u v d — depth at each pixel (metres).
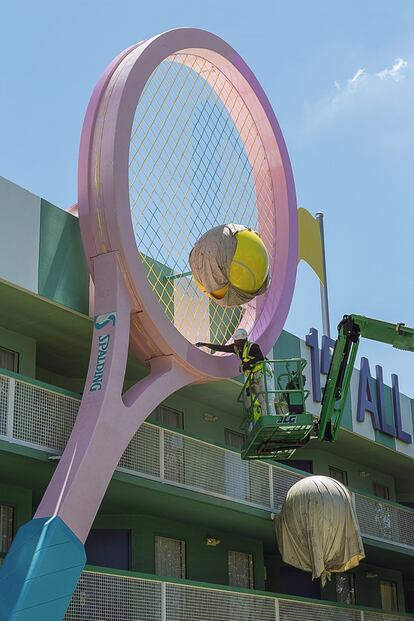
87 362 23.59
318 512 25.31
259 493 25.66
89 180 19.72
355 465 34.62
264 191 24.44
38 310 20.55
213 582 26.42
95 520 24.36
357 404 31.45
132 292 19.39
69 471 17.36
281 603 24.20
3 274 19.11
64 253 20.56
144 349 20.23
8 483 20.77
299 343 28.84
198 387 25.64
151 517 24.72
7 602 15.80
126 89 20.03
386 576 35.53
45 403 19.11
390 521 31.39
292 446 21.91
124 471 20.69
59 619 16.16
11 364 21.56
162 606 19.98
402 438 33.56
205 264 20.41
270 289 23.64
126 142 19.83
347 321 22.86
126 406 18.81
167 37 21.38
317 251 32.38
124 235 19.27
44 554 16.23
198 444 23.58
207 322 22.94
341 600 32.25
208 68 23.64
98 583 18.64
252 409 21.36
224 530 27.03
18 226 19.67
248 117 24.70
